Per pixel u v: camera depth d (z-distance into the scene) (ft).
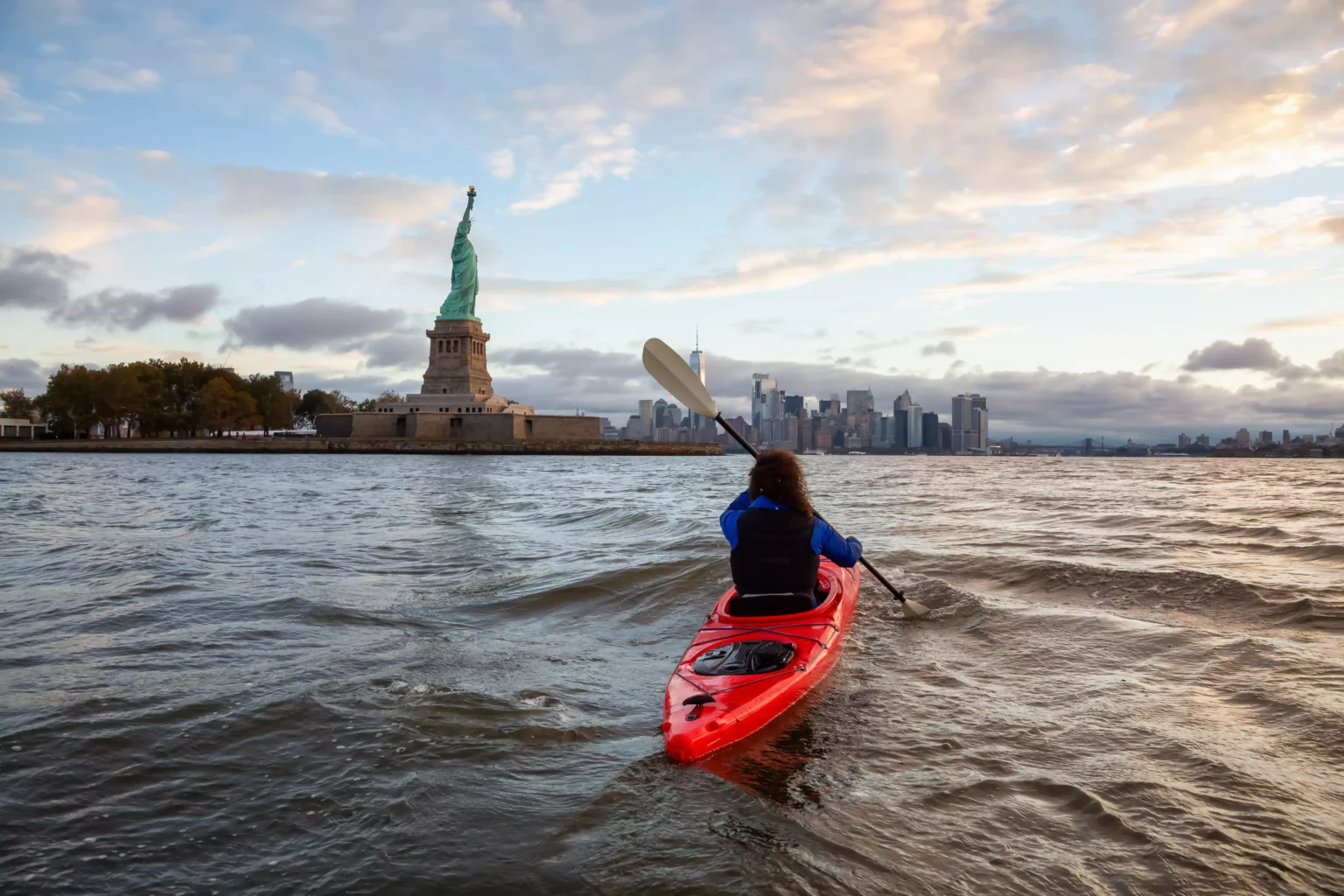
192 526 51.29
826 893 9.34
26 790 11.98
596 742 14.33
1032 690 16.94
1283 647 18.93
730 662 16.44
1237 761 12.86
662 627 23.36
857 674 18.24
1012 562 30.94
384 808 11.53
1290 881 9.49
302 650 20.16
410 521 55.31
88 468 184.55
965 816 11.32
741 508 18.74
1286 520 49.67
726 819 11.23
